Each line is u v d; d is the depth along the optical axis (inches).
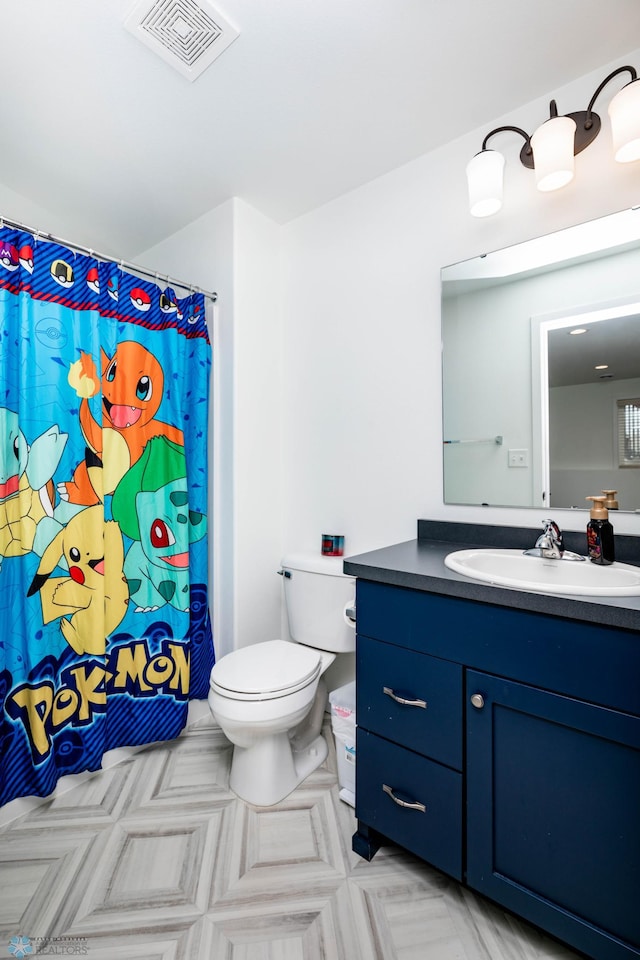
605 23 46.5
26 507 54.9
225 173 70.6
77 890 44.9
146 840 51.3
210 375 78.7
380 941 40.0
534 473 57.7
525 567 50.6
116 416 65.0
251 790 57.4
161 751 68.6
